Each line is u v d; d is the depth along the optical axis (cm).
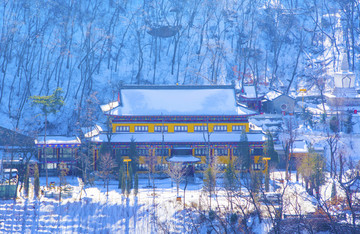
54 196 18362
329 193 18012
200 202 16512
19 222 16075
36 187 18112
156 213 16762
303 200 16962
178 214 16525
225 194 17875
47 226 15925
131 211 16975
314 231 12319
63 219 16400
